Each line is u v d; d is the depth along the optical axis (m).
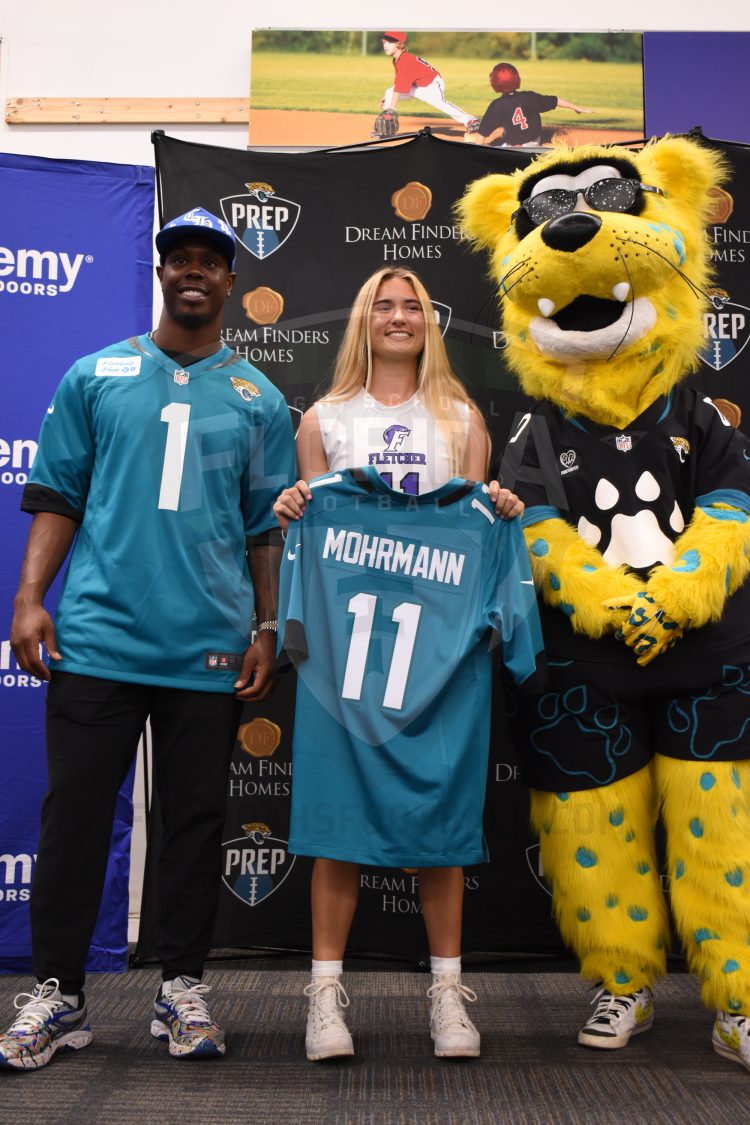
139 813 2.78
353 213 2.55
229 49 2.99
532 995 2.23
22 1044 1.71
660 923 1.90
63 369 2.49
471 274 2.53
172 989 1.85
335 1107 1.57
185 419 1.92
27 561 1.92
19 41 3.00
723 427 2.00
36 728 2.43
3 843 2.38
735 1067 1.76
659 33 2.94
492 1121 1.52
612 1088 1.66
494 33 2.96
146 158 2.98
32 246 2.49
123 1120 1.51
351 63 2.95
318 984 1.83
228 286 2.02
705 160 2.10
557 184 2.08
